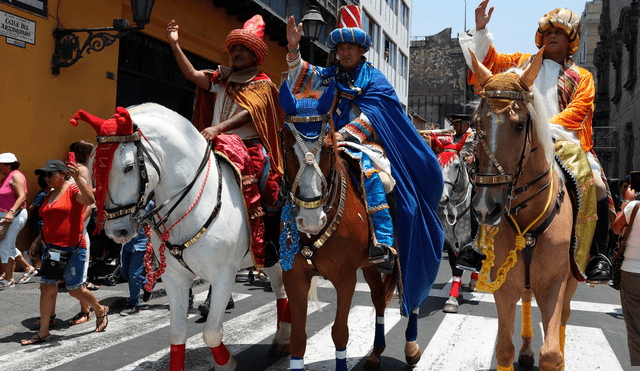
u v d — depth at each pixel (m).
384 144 3.94
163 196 3.50
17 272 8.02
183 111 12.77
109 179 3.10
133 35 10.91
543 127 3.27
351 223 3.51
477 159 3.12
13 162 7.56
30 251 7.60
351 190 3.59
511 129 3.02
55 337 5.38
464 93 45.50
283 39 16.16
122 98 10.70
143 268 6.61
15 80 8.17
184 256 3.60
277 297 4.83
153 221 3.59
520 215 3.39
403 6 32.53
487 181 3.03
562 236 3.41
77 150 6.91
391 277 4.40
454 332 5.77
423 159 4.17
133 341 5.27
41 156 8.64
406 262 3.85
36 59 8.48
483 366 4.61
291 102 3.08
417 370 4.48
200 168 3.62
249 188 3.85
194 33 12.45
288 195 3.21
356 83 3.99
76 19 9.16
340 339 3.60
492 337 5.57
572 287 4.26
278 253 4.01
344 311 3.60
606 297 8.52
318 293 7.88
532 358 4.66
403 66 33.19
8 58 8.05
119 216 3.10
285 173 3.21
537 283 3.46
